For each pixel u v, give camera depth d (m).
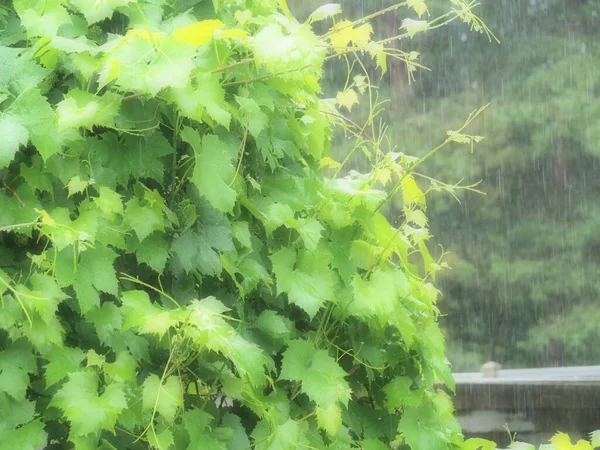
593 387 7.32
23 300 1.85
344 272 2.33
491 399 7.56
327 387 2.12
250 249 2.18
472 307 16.06
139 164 2.04
